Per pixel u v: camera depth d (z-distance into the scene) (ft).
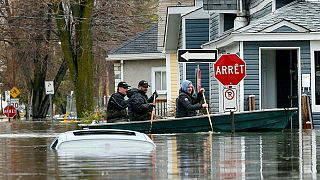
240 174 106.52
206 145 177.47
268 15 334.44
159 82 579.89
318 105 307.37
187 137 219.41
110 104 266.57
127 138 156.87
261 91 335.06
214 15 418.10
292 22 307.78
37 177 104.22
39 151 158.20
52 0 518.37
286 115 257.96
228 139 206.08
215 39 383.24
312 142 188.65
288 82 341.41
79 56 536.01
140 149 154.30
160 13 520.42
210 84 416.87
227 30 397.19
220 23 399.03
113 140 156.46
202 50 249.75
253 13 365.40
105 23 619.67
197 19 437.58
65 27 540.11
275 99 341.82
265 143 184.75
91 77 538.06
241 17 370.73
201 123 253.44
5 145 196.03
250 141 194.49
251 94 312.50
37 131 330.75
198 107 257.14
